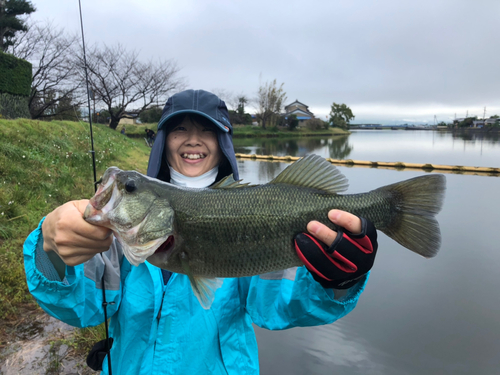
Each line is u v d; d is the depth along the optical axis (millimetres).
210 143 2219
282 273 1936
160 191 1763
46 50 21016
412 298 4625
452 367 3387
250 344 1941
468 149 31344
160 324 1719
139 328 1750
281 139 51812
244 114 63156
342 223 1546
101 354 1778
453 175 15797
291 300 1811
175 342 1695
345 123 91375
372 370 3377
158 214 1710
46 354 3178
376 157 24172
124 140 19672
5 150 7434
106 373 1816
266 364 3432
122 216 1606
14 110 14000
